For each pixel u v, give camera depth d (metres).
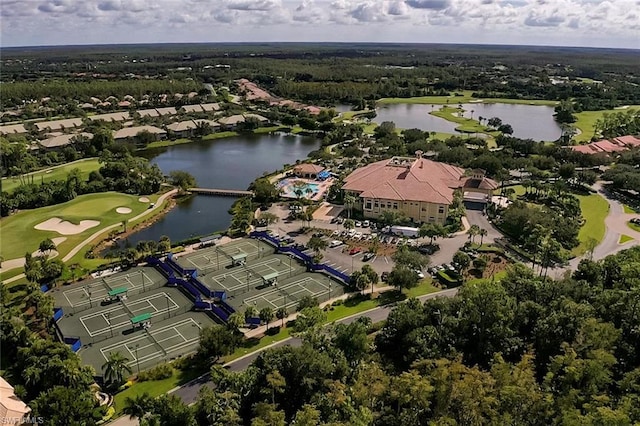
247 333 138.88
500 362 104.50
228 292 161.38
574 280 146.88
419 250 189.50
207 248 195.75
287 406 107.81
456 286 163.25
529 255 184.50
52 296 157.62
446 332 122.81
